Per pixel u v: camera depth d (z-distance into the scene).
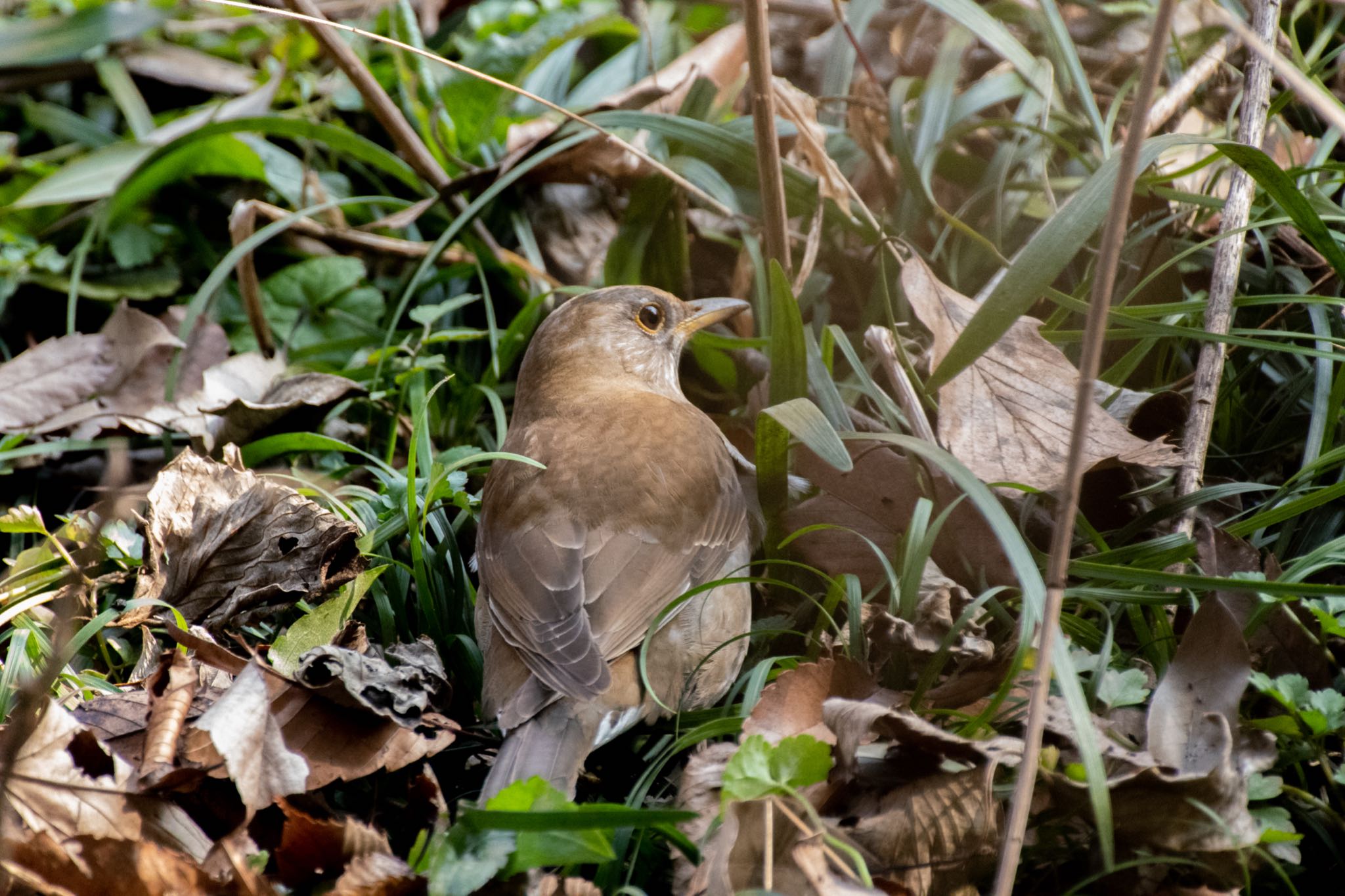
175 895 5.04
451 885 4.92
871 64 11.21
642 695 6.63
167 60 12.21
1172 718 5.66
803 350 7.02
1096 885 5.27
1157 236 8.30
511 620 6.61
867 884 4.93
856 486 7.38
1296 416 7.91
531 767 5.89
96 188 10.73
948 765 5.43
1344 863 5.52
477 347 10.04
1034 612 5.06
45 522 8.88
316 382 9.09
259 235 9.62
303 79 11.69
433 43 12.20
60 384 9.12
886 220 9.49
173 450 9.17
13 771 5.27
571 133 9.78
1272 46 7.41
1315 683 6.19
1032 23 9.91
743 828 5.21
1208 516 7.47
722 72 10.78
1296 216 6.50
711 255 10.30
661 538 6.93
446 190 10.02
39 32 10.87
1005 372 7.01
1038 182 9.22
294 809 5.36
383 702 6.07
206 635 6.43
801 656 7.18
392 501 7.88
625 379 8.41
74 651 6.62
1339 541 6.49
